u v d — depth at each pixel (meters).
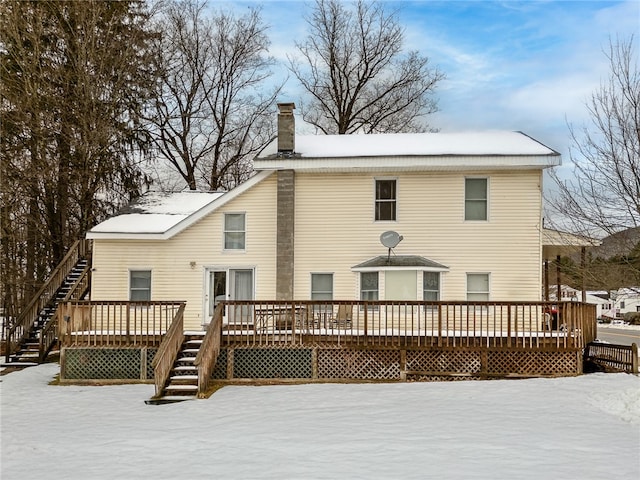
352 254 19.72
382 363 17.09
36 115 27.39
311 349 17.12
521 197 19.22
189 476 8.28
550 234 19.25
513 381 15.93
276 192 20.19
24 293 31.72
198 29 36.97
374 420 11.70
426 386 15.59
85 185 28.70
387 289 19.17
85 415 12.94
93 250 20.41
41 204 30.02
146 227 20.64
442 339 16.83
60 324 17.39
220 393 15.25
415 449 9.46
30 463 9.20
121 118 31.78
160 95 34.84
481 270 19.20
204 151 37.34
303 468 8.52
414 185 19.64
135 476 8.35
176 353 16.61
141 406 13.88
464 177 19.52
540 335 16.81
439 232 19.44
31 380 17.64
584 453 9.18
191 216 20.11
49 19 28.81
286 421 11.80
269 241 20.12
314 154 19.86
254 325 17.14
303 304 17.36
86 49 28.72
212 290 20.33
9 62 27.73
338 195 19.91
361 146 20.69
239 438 10.46
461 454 9.15
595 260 17.59
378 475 8.12
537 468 8.39
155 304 17.50
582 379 15.90
